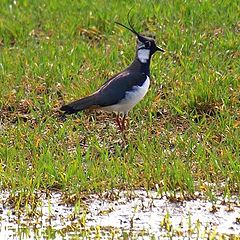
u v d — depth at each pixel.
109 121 15.35
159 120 15.27
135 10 19.73
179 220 12.01
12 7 20.95
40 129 14.86
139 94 14.68
